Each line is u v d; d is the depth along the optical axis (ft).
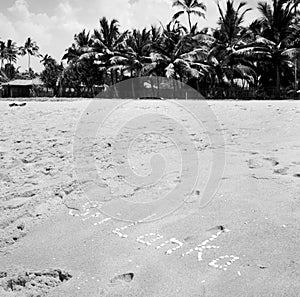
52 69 155.74
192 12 118.52
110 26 127.24
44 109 51.24
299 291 9.12
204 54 109.50
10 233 13.73
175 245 11.85
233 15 104.12
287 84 112.06
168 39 109.60
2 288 10.24
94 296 9.54
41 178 20.29
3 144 30.09
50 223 14.33
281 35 100.48
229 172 18.97
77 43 144.36
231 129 32.68
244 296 9.07
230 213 13.80
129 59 116.57
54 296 9.70
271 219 13.03
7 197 17.30
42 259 11.68
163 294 9.39
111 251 11.80
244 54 100.83
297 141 26.99
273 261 10.46
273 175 17.98
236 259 10.71
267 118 37.78
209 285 9.60
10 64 215.31
